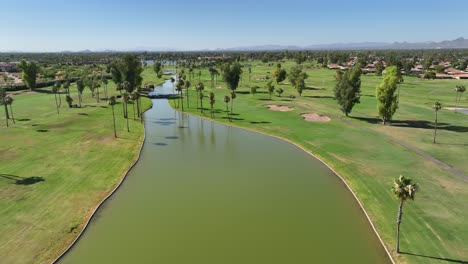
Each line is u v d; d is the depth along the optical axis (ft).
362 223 132.87
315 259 110.52
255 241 121.60
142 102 401.70
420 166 181.47
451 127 263.08
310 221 135.13
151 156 218.59
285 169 193.77
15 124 273.95
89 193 157.07
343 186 168.96
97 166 189.37
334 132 257.75
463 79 594.65
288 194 160.66
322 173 186.70
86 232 127.13
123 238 123.54
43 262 107.65
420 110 327.47
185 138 261.03
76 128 267.39
